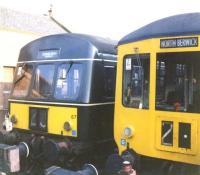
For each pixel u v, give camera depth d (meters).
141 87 7.04
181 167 6.68
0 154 8.29
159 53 6.79
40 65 9.08
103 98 8.43
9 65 18.83
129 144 7.16
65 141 8.26
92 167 6.92
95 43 8.46
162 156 6.66
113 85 8.75
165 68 6.71
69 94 8.36
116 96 7.48
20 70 9.63
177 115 6.51
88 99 8.10
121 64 7.42
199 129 6.28
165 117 6.65
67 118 8.32
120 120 7.37
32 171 8.83
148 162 7.20
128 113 7.22
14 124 9.45
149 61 6.93
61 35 8.83
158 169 7.07
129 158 6.89
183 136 6.44
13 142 9.26
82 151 8.10
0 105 16.64
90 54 8.23
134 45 7.17
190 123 6.37
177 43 6.57
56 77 8.66
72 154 8.20
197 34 6.35
